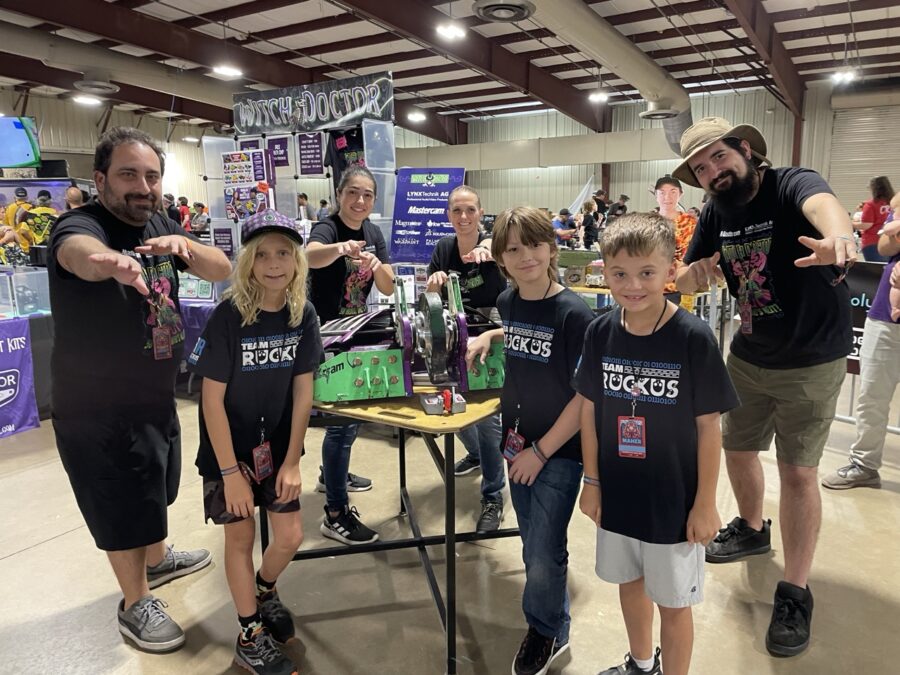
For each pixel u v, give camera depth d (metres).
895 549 2.36
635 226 1.28
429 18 7.35
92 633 1.94
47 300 4.10
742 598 2.09
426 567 2.18
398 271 4.32
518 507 1.71
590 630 1.93
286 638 1.88
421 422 1.61
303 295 1.64
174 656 1.84
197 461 1.71
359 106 4.43
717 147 1.75
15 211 5.32
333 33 8.53
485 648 1.85
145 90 11.30
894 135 10.45
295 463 1.73
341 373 1.83
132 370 1.74
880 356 2.77
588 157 12.59
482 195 15.08
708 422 1.33
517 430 1.69
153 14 7.72
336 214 2.62
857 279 3.50
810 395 1.82
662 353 1.35
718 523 1.38
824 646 1.84
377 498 2.87
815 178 1.68
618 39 7.08
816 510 1.85
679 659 1.46
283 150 4.86
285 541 1.74
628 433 1.39
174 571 2.24
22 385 3.78
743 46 8.86
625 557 1.47
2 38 7.34
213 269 1.80
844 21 7.84
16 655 1.84
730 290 1.99
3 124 5.31
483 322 2.19
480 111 14.05
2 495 2.93
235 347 1.57
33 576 2.26
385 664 1.79
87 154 13.19
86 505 1.77
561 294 1.61
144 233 1.77
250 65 9.09
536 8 5.70
